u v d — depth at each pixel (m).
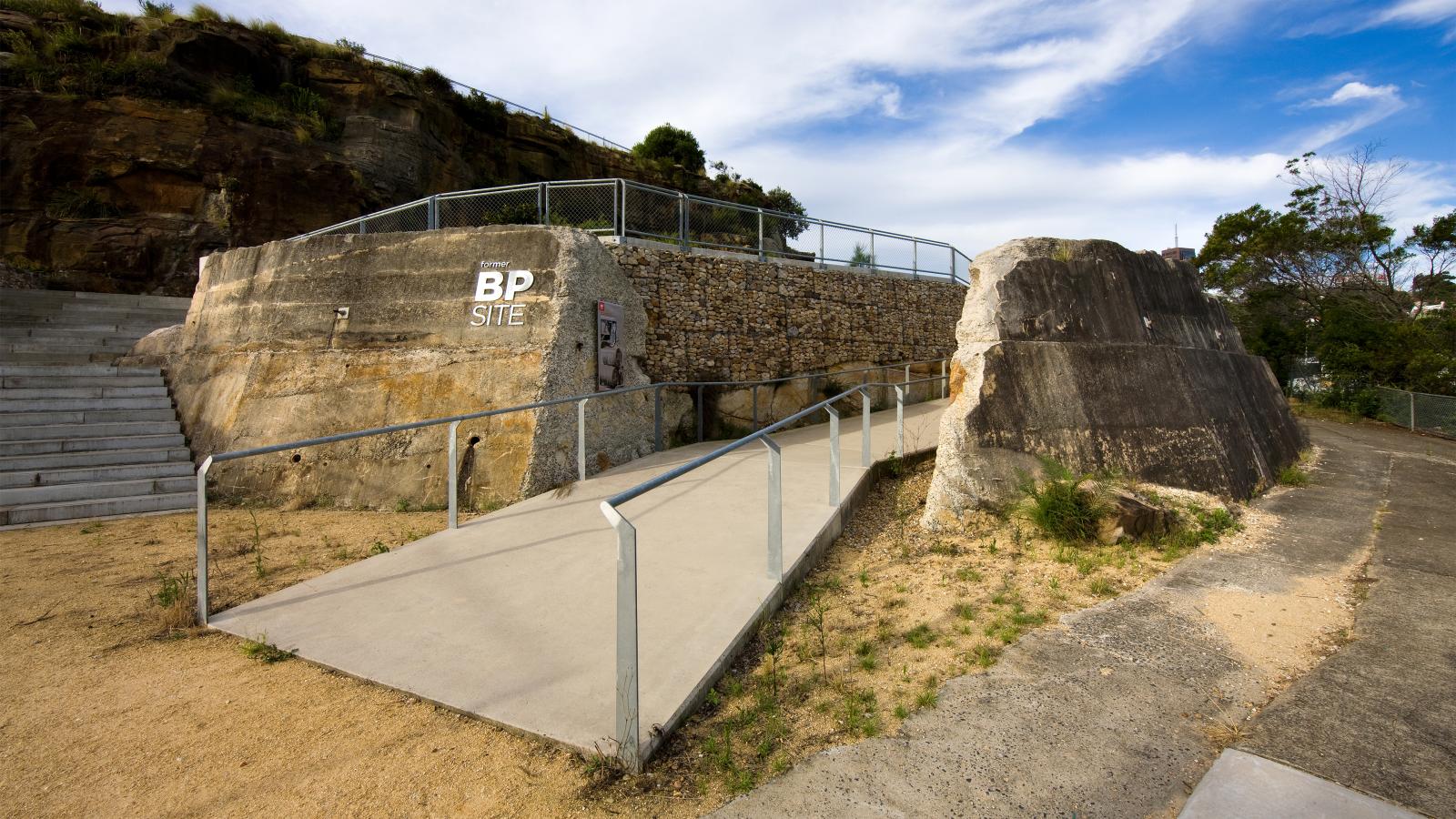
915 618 3.58
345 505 7.16
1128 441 5.58
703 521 5.01
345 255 8.27
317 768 2.33
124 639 3.49
